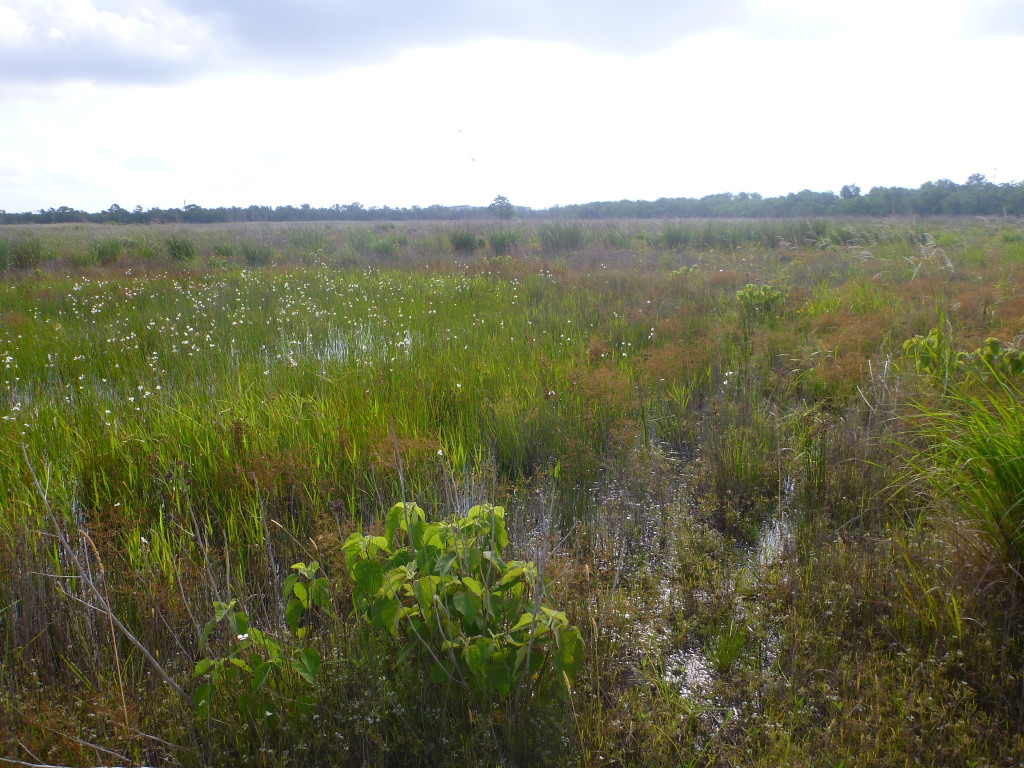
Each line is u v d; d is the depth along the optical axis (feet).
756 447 14.53
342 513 11.94
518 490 13.20
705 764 7.30
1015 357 13.23
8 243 54.34
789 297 29.32
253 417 15.35
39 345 24.41
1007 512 8.91
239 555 10.76
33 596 8.99
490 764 6.94
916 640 8.68
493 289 37.35
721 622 9.59
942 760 6.97
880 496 12.27
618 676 8.60
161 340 25.30
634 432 15.55
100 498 12.64
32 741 6.82
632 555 11.60
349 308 31.35
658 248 59.82
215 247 60.23
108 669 8.48
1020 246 43.91
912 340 16.55
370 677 7.77
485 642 6.86
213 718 7.36
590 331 25.82
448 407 17.39
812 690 8.11
